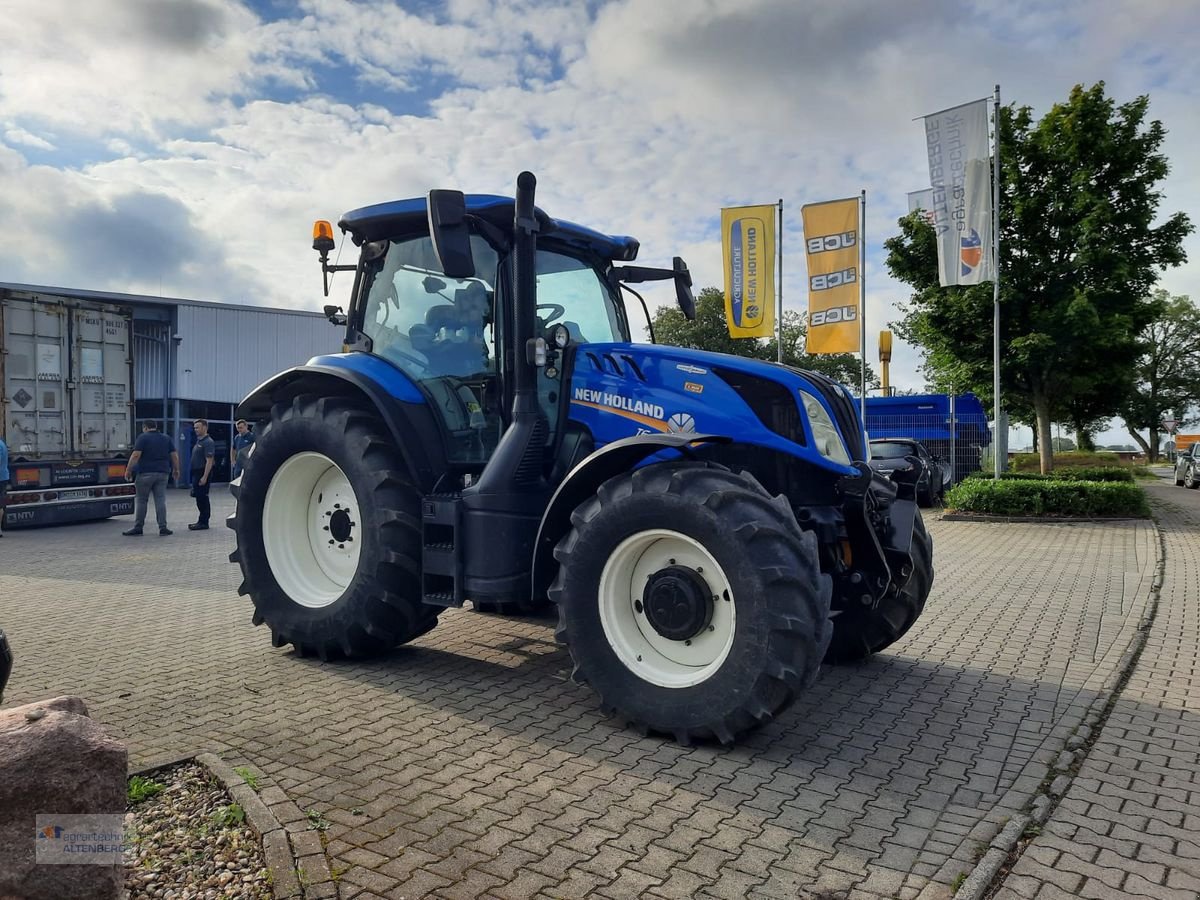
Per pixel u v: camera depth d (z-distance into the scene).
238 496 5.82
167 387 25.11
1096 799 3.51
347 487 5.70
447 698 4.75
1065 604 7.57
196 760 3.75
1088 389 17.80
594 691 4.45
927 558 5.39
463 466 5.42
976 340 17.42
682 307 6.47
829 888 2.79
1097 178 16.22
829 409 4.82
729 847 3.05
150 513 17.22
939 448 22.83
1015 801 3.48
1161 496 21.78
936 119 14.08
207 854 2.96
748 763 3.84
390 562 5.10
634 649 4.27
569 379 5.11
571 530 4.64
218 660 5.57
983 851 3.04
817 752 4.00
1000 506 14.58
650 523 4.09
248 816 3.18
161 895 2.70
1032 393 17.75
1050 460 17.78
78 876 2.19
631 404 4.89
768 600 3.79
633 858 2.96
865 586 4.64
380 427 5.46
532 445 4.89
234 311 26.25
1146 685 5.18
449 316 5.53
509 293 5.29
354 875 2.83
